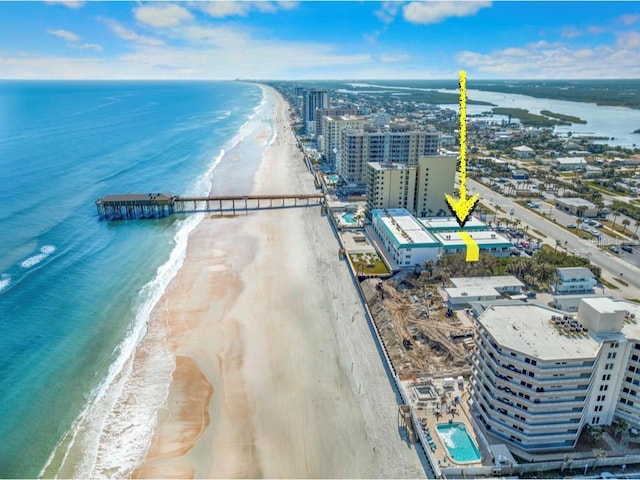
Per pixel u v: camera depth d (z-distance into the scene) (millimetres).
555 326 64438
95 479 58375
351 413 68688
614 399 62188
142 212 162500
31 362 80688
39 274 113062
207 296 103875
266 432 65500
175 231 147250
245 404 70938
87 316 95438
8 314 94938
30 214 155125
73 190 184125
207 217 162000
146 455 62031
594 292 104625
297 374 77562
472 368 69500
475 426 64250
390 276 113688
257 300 102188
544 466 57938
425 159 148875
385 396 72062
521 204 177375
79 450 62906
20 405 70750
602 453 58312
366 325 92688
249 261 123375
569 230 148625
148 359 81938
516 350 58969
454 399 69938
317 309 98625
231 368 79312
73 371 78688
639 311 66938
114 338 88125
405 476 57875
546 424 59969
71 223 150750
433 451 60688
